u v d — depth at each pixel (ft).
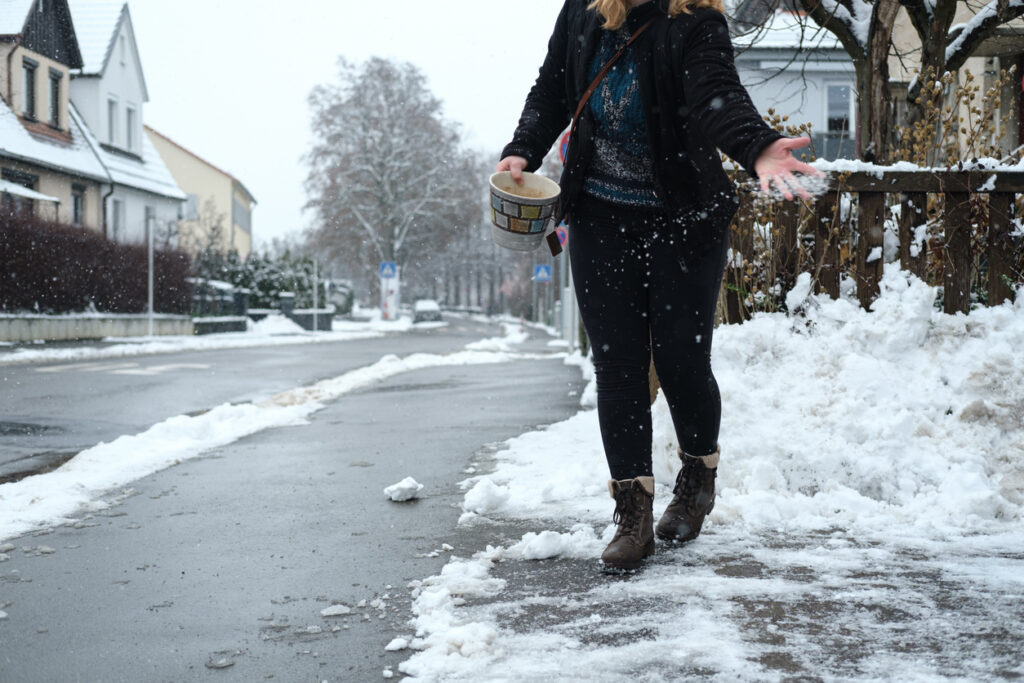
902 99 45.06
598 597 9.07
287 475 15.90
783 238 15.38
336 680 7.39
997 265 14.78
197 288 110.22
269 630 8.52
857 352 14.11
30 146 93.76
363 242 190.49
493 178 11.05
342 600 9.30
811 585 9.24
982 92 45.29
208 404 30.94
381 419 23.35
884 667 7.23
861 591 9.04
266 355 60.29
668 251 10.33
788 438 12.97
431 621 8.55
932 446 12.64
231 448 19.04
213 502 13.87
